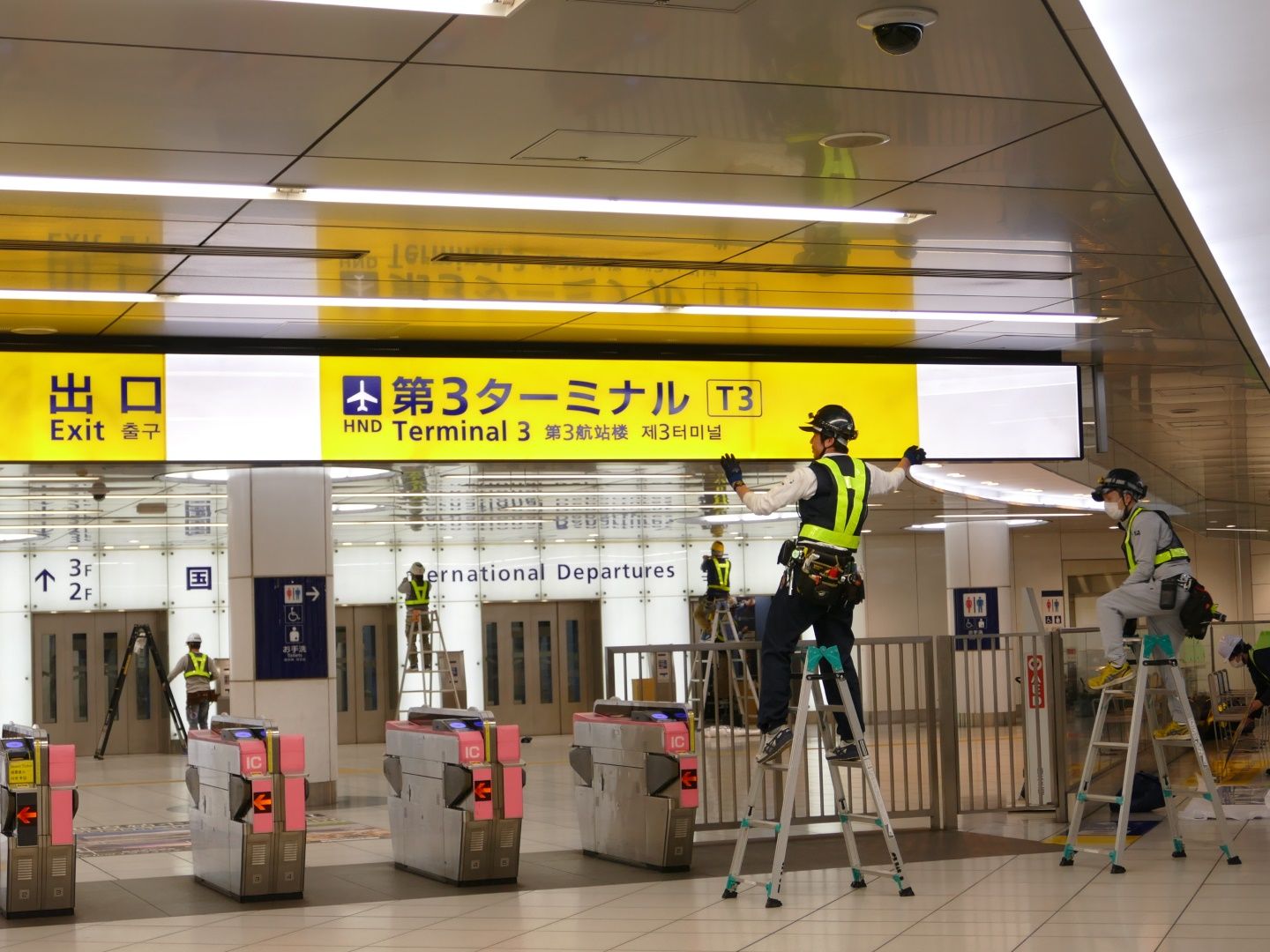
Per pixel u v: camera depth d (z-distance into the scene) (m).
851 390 11.81
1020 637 11.53
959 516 22.64
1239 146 6.40
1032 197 7.54
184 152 6.41
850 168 6.97
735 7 5.00
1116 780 11.48
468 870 9.06
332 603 13.64
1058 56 5.50
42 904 8.52
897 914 7.45
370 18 5.00
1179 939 6.55
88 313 9.52
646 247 8.42
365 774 18.83
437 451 10.85
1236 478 22.23
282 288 9.05
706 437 11.41
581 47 5.33
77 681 24.03
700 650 10.50
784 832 7.95
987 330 11.23
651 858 9.42
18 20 4.91
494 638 26.11
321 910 8.42
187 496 17.09
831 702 9.16
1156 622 9.32
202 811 9.65
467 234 7.99
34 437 10.07
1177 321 11.00
